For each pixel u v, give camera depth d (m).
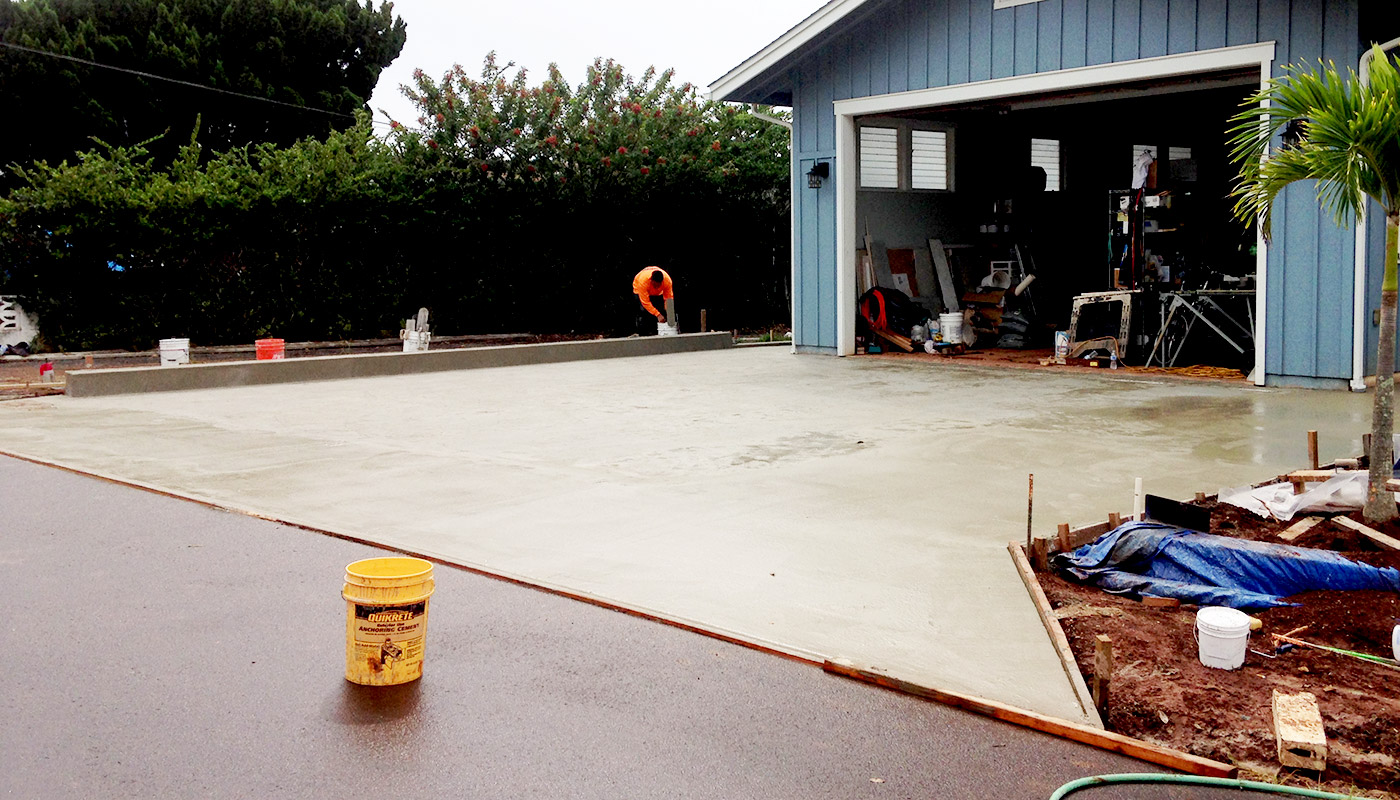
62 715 3.79
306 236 19.05
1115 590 5.07
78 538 6.23
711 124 22.64
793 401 11.50
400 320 20.27
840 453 8.40
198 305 18.38
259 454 8.88
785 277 23.66
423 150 20.31
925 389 12.20
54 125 25.94
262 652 4.39
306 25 29.08
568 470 7.96
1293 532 5.70
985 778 3.34
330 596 5.14
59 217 17.16
